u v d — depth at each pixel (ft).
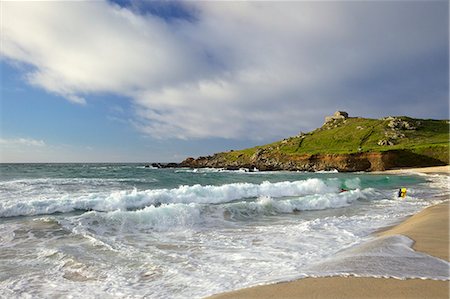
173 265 26.05
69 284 22.29
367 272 20.47
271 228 41.55
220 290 20.01
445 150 288.51
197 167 406.00
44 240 33.81
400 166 286.46
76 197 58.75
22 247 31.24
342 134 447.42
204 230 40.19
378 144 367.45
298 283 19.02
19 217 45.88
